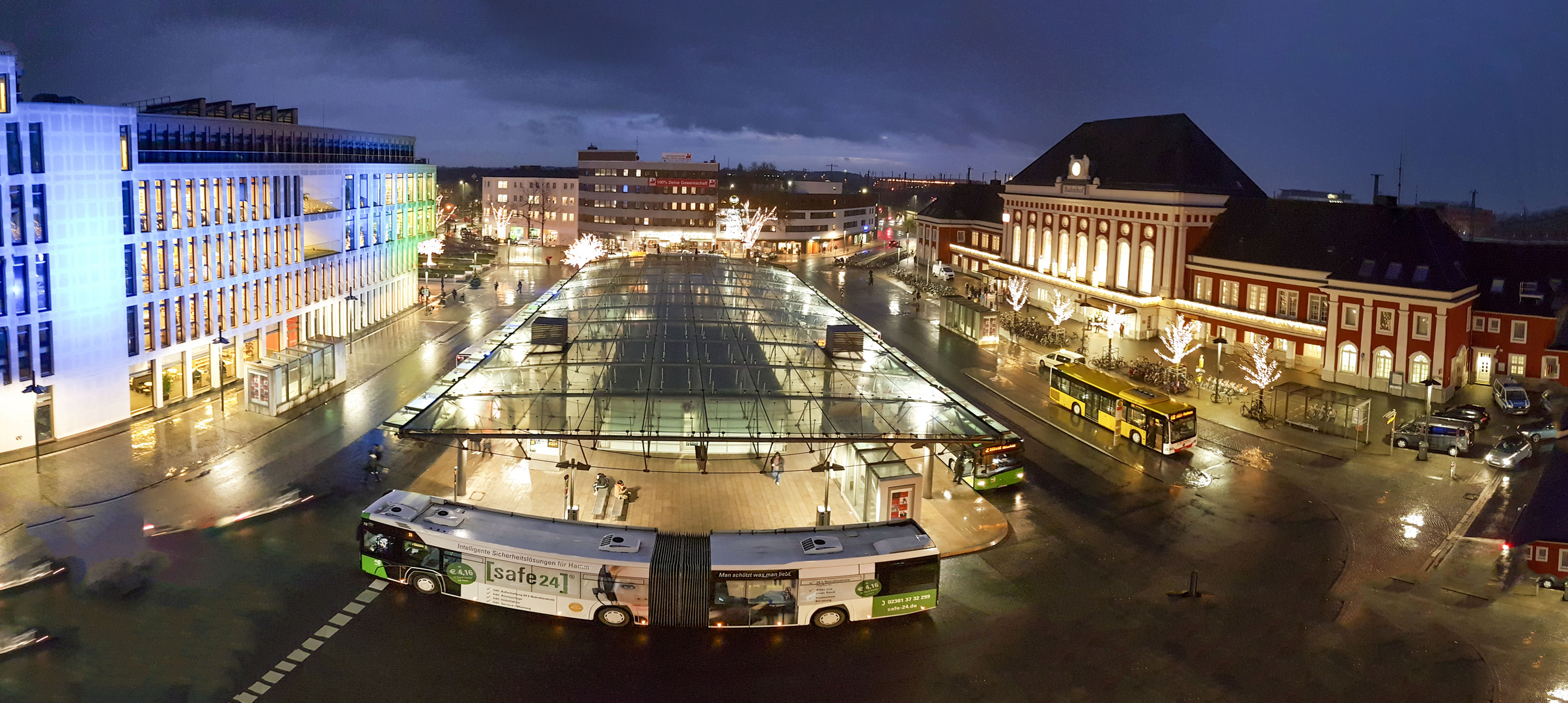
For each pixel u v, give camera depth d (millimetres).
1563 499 43281
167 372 63875
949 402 48750
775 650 34312
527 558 35438
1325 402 65500
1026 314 113625
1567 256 74438
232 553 41000
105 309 57750
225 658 32562
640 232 193125
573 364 51781
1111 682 32812
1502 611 38688
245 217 71500
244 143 73312
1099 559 43438
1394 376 73000
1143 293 97938
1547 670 33719
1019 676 33125
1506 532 47094
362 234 95812
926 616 37250
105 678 31141
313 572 39312
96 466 51875
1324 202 85312
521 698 30906
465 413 44344
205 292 66625
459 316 106000
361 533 37875
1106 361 82625
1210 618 37750
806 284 86062
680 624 35344
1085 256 107438
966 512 48719
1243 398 72875
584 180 196250
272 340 77750
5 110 51062
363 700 30484
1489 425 64688
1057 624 37000
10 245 52000
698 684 32062
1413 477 55344
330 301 87500
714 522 46375
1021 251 122500
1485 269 76188
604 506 47594
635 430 42969
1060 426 65125
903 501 44906
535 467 53219
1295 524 48219
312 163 85125
